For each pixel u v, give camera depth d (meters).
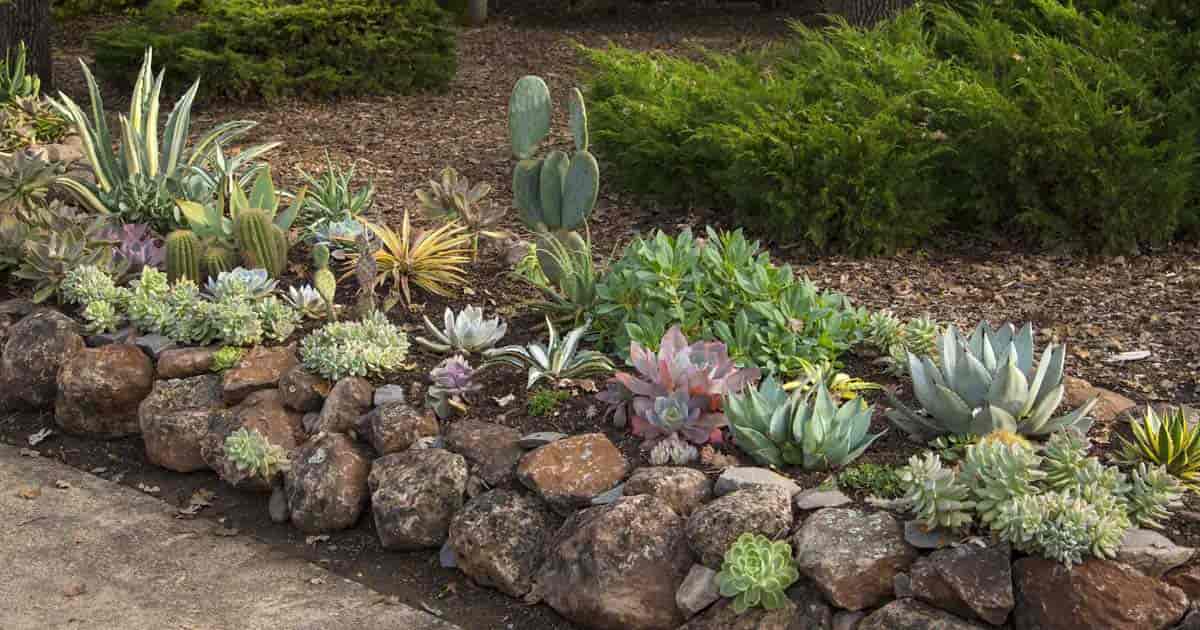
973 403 4.01
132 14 15.41
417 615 3.96
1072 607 3.28
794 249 6.32
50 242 5.67
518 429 4.43
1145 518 3.52
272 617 3.93
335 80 10.73
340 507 4.42
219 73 10.40
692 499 3.89
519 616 3.95
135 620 3.89
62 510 4.64
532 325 5.24
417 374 4.84
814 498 3.78
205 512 4.67
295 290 5.38
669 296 4.71
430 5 11.21
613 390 4.42
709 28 15.39
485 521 4.09
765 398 4.15
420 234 5.67
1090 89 6.68
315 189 6.97
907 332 4.74
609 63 8.35
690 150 6.86
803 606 3.56
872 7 9.64
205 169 7.22
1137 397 4.41
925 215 6.30
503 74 12.25
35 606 3.96
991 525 3.47
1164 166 6.05
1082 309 5.37
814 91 7.18
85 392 5.11
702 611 3.66
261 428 4.73
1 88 9.23
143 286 5.40
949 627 3.33
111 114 10.17
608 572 3.75
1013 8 8.07
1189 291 5.52
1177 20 7.34
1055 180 6.27
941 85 6.77
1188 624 3.24
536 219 5.54
